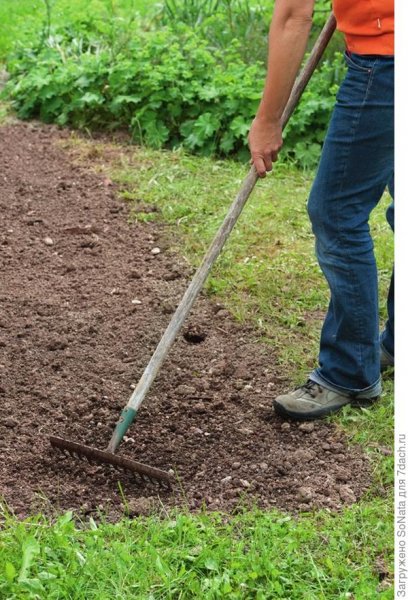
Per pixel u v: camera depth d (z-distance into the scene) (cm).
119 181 586
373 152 389
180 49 679
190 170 597
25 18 813
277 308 483
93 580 339
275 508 376
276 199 569
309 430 414
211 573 345
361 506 378
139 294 492
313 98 618
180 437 410
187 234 539
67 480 388
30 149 621
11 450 398
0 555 343
